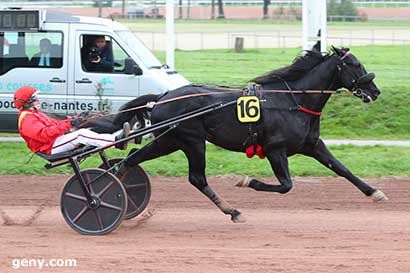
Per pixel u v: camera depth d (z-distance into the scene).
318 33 19.30
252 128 9.84
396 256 8.68
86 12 54.34
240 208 11.41
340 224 10.34
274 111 9.89
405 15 55.66
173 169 13.60
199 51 33.34
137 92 16.02
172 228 10.14
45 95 16.19
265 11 60.97
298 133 9.95
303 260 8.52
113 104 16.08
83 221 9.75
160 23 47.62
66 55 16.12
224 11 65.56
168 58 18.88
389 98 19.88
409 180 13.15
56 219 10.69
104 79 16.06
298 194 12.23
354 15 52.84
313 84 10.08
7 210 11.26
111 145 9.80
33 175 13.53
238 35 39.78
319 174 13.41
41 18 16.19
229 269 8.17
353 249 9.00
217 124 9.91
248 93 9.90
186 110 9.95
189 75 24.44
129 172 10.43
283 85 10.05
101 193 9.69
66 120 9.96
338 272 8.06
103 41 16.17
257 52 32.62
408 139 17.92
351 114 19.23
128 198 10.43
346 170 10.35
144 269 8.17
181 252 8.87
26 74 16.22
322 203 11.69
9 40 16.28
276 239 9.52
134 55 16.08
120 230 10.03
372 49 32.66
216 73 25.20
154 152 10.08
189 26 48.66
